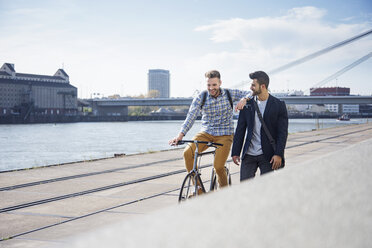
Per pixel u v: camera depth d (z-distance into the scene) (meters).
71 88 185.00
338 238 0.48
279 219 0.51
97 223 5.16
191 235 0.45
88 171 10.12
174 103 135.62
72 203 6.43
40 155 38.75
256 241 0.45
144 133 77.44
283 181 0.71
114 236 0.44
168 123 150.00
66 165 11.36
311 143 18.89
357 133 27.80
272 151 4.57
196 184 4.49
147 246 0.41
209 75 4.88
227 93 4.98
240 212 0.53
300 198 0.60
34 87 169.12
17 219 5.42
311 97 96.56
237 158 4.79
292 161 11.55
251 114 4.66
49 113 173.50
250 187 0.66
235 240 0.44
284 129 4.56
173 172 9.92
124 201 6.52
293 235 0.47
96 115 174.00
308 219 0.52
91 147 46.28
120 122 167.38
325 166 0.87
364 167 0.87
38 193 7.25
